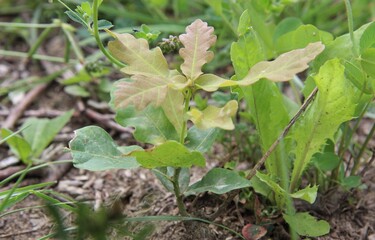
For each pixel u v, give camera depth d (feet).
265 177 0.88
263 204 1.00
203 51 0.81
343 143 1.01
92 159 0.83
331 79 0.82
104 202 1.09
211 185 0.87
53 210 0.76
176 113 0.84
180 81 0.79
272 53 1.18
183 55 0.81
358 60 0.87
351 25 0.87
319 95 0.86
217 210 0.96
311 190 0.86
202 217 0.96
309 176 1.05
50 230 1.01
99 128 0.86
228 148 1.19
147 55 0.82
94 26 0.89
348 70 0.89
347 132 1.08
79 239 0.75
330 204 1.03
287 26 1.17
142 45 0.83
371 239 0.98
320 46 0.75
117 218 0.83
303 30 1.02
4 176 1.15
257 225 0.95
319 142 0.89
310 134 0.89
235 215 1.01
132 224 0.99
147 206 1.05
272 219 0.97
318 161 0.98
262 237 0.96
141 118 0.89
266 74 0.75
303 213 0.93
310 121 0.89
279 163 0.94
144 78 0.76
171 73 0.81
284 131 0.86
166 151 0.77
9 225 1.03
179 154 0.78
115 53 0.81
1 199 0.96
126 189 1.12
